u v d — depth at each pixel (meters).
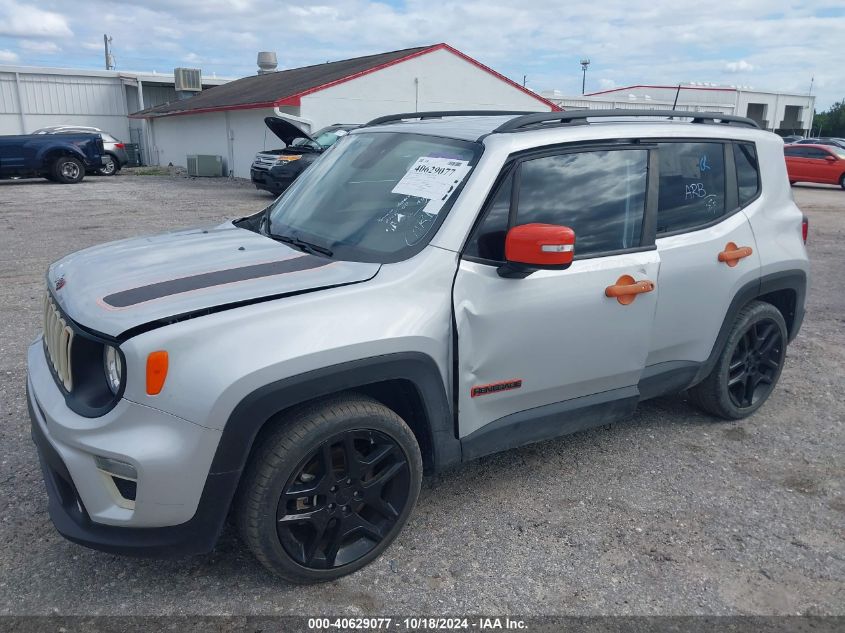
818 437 4.29
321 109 20.70
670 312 3.69
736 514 3.42
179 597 2.72
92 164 20.73
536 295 3.12
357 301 2.69
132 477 2.39
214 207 14.45
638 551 3.10
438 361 2.88
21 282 7.46
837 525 3.36
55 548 3.00
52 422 2.54
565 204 3.29
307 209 3.56
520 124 3.25
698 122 4.17
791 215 4.39
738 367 4.31
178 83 33.03
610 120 3.72
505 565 2.98
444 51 22.42
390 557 3.01
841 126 82.31
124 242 3.46
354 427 2.69
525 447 4.05
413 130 3.66
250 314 2.50
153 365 2.37
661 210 3.67
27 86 31.28
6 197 16.06
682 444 4.14
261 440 2.62
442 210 3.02
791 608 2.78
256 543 2.61
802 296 4.52
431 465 3.06
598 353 3.41
